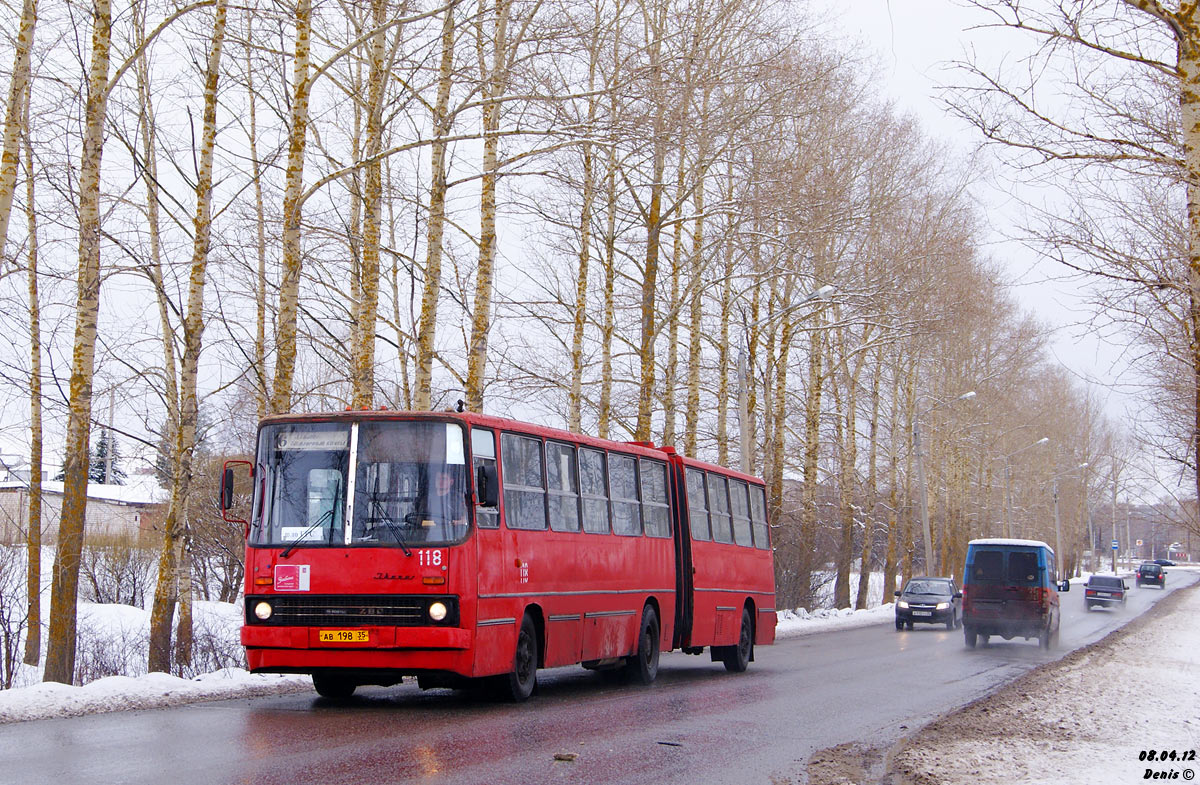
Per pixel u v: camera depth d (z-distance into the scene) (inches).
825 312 1723.7
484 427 531.8
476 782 329.7
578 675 765.3
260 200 997.2
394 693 589.0
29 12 594.9
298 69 721.0
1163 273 490.6
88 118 639.8
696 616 773.3
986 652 1109.7
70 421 631.8
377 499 505.7
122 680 525.7
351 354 1014.4
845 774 372.5
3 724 428.1
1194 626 1593.3
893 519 2220.7
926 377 2413.9
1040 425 3353.8
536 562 565.0
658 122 781.9
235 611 1171.9
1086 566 6245.1
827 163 1342.3
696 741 434.0
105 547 1334.9
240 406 1107.3
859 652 1077.1
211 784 312.2
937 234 1724.9
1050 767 392.5
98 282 643.5
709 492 828.6
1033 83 464.8
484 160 892.6
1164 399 629.3
